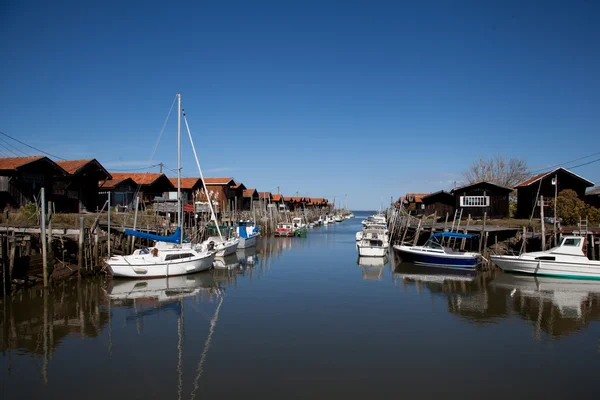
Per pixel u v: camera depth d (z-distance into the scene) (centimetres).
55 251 2291
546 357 1241
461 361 1205
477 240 3419
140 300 1889
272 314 1675
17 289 1912
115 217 3303
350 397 982
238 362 1178
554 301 1923
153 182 4269
